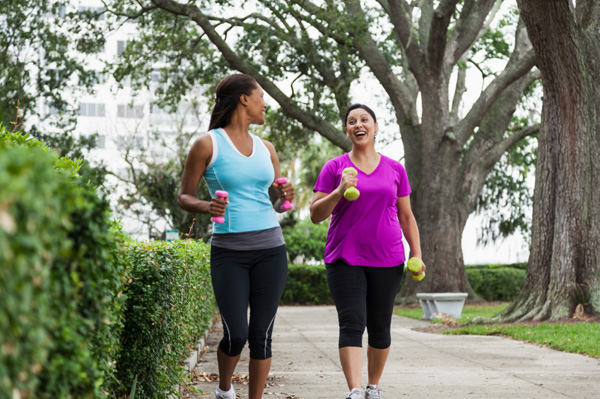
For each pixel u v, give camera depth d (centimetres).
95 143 2542
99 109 4894
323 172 478
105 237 203
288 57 2191
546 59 1227
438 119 2138
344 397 539
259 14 2161
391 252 459
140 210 2427
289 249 4012
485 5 2177
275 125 2536
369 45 2184
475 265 3075
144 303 409
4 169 118
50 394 161
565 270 1243
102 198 208
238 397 538
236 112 423
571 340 938
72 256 180
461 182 2239
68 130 2370
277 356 838
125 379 406
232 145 417
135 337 409
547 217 1294
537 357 814
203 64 2358
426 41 2164
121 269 273
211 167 413
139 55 2342
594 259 1237
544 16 1172
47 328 154
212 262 419
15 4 2116
